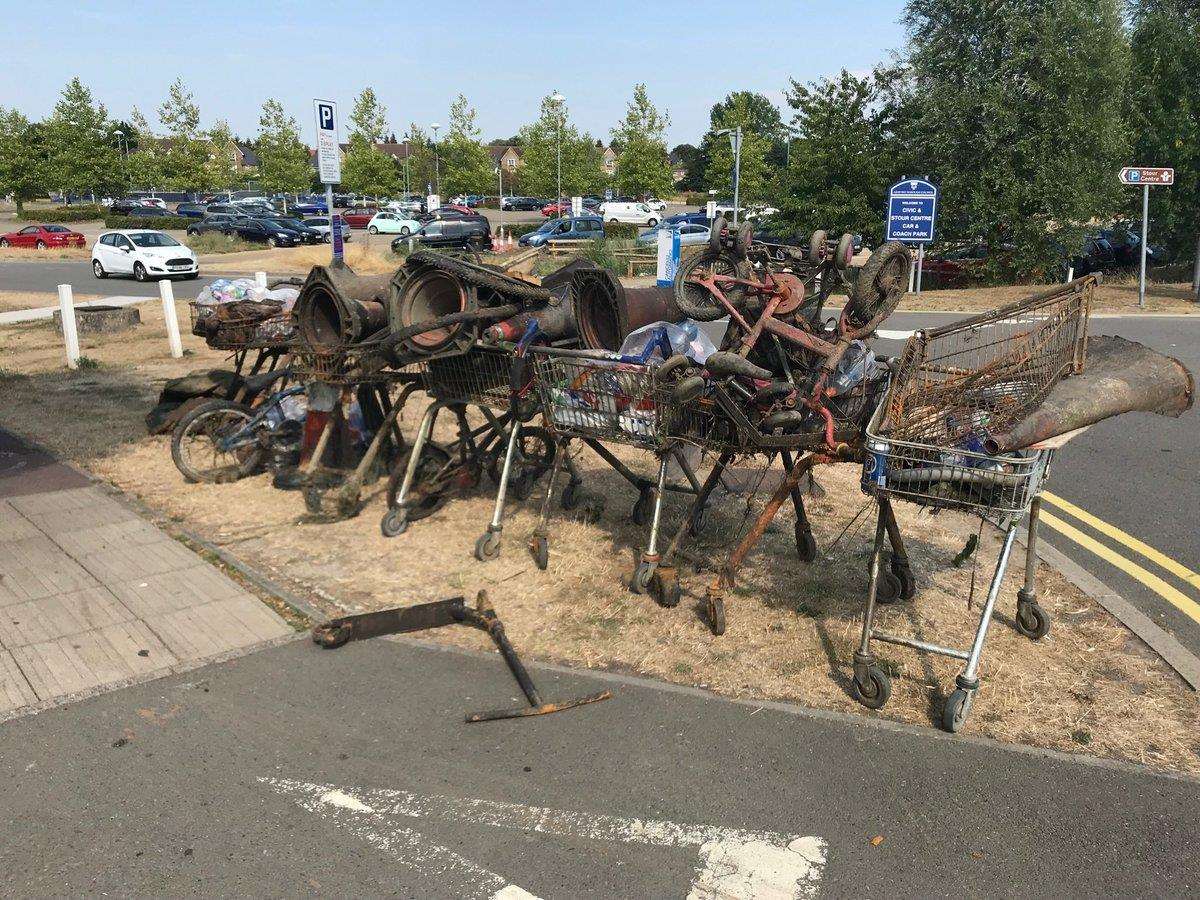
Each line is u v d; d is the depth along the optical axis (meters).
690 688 4.17
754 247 5.25
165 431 8.27
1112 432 9.14
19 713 3.84
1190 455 8.30
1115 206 23.30
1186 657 4.49
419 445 5.99
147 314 17.69
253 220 39.28
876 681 3.98
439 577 5.37
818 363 4.80
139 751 3.61
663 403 4.85
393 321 5.88
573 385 5.23
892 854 3.11
